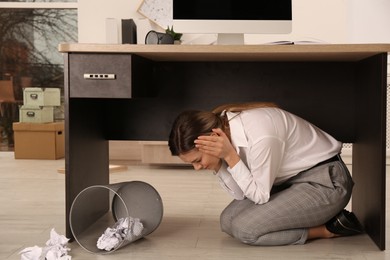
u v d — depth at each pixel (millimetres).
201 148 2129
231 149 2176
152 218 2482
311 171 2348
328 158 2352
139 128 2934
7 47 5977
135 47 2221
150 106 2916
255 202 2262
